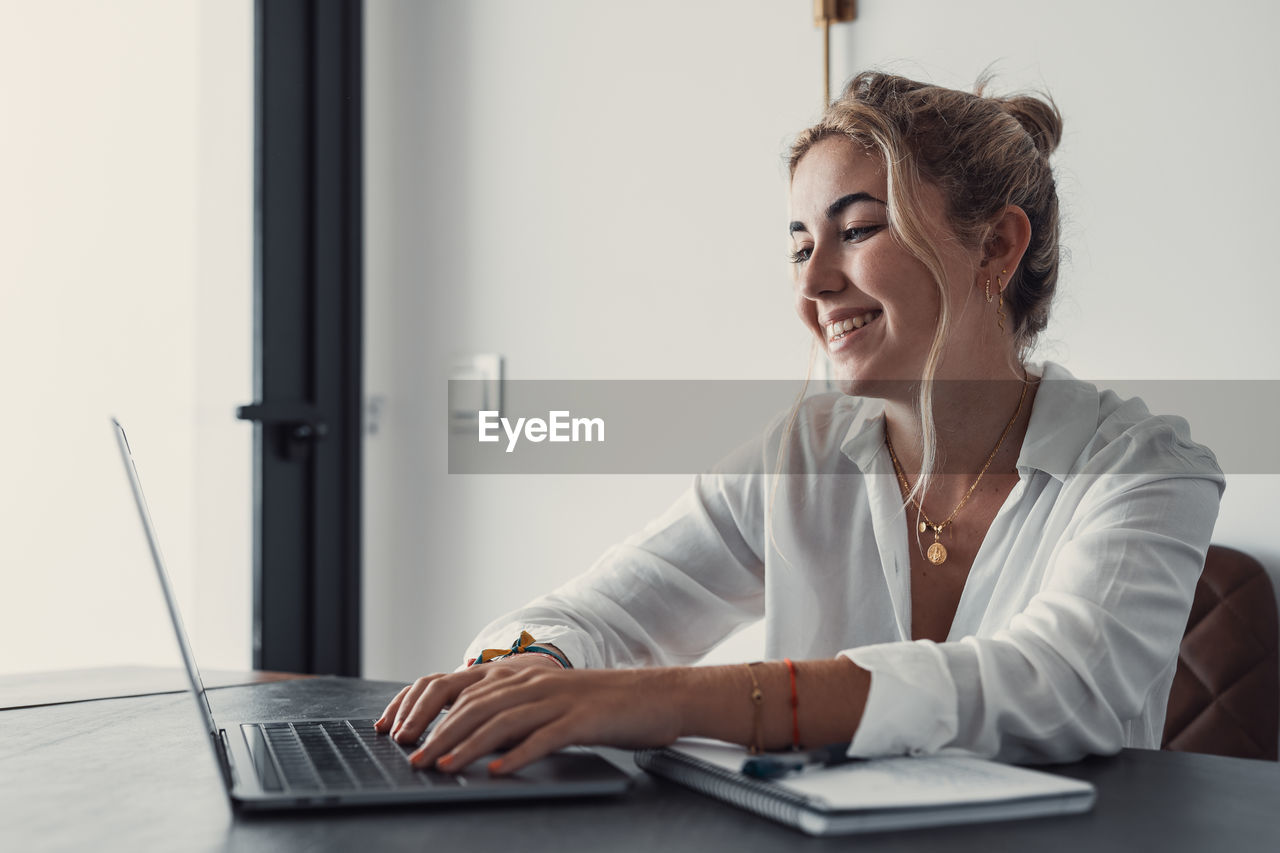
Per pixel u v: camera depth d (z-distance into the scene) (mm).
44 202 2240
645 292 2488
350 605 2719
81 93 2314
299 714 1057
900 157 1112
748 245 2361
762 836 616
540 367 2617
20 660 2186
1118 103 1952
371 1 2852
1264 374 1807
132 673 1381
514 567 2627
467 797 682
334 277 2738
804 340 2291
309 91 2715
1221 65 1860
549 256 2617
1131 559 920
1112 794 716
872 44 2201
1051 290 1236
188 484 2494
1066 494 1095
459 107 2766
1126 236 1939
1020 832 625
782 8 2326
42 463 2225
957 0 2109
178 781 758
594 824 640
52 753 864
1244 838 614
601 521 2521
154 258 2447
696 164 2434
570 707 748
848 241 1162
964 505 1198
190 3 2523
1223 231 1851
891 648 813
